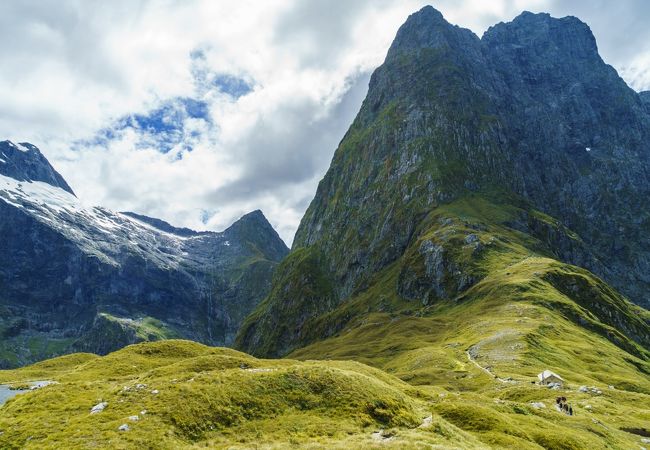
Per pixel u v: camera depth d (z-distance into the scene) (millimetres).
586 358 139750
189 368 70938
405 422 47281
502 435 49719
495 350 141125
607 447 56156
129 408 45531
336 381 52938
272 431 43469
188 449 39062
